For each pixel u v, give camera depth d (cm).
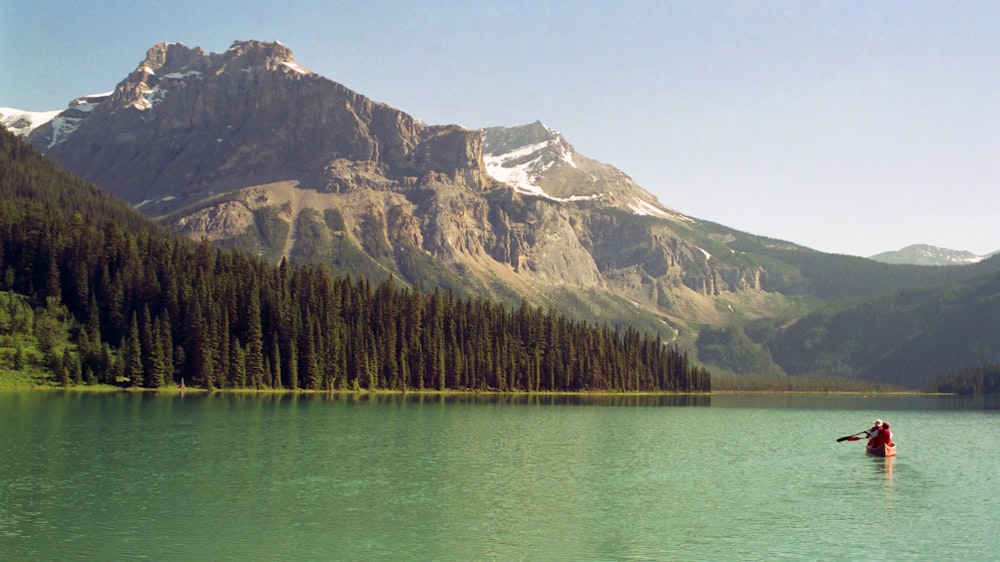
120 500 8000
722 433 16288
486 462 11000
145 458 10369
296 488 8781
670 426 17888
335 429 14275
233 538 6806
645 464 11244
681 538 7100
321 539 6838
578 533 7212
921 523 7725
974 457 12675
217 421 14775
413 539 6906
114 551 6397
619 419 19575
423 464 10625
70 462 9944
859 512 8181
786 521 7756
